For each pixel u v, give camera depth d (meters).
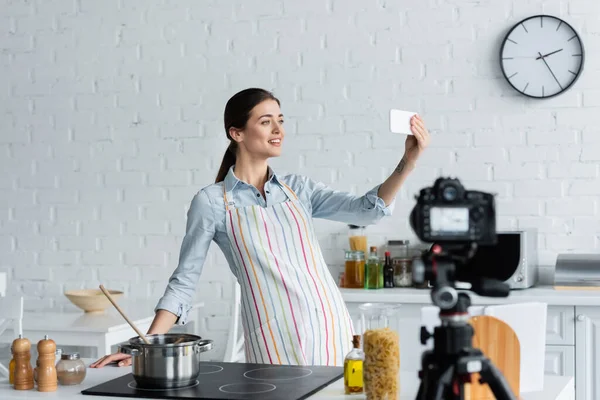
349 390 1.92
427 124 4.29
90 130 4.64
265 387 1.96
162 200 4.57
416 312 3.83
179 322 2.51
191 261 2.56
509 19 4.20
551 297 3.69
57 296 4.67
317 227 4.42
